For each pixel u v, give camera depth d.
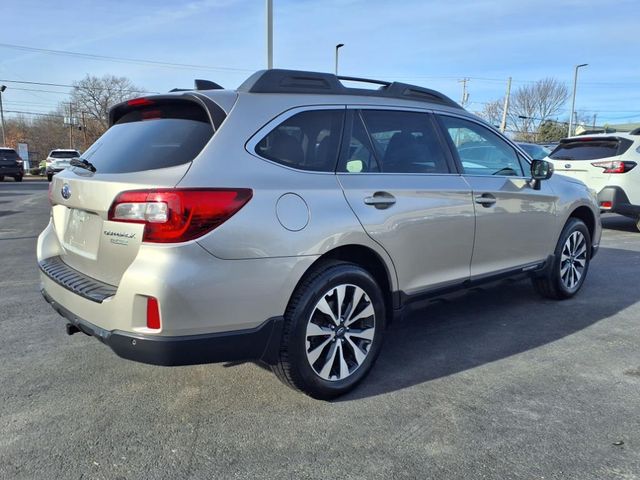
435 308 4.95
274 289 2.72
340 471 2.45
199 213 2.48
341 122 3.24
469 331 4.32
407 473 2.43
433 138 3.77
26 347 3.89
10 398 3.11
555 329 4.38
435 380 3.40
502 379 3.42
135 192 2.52
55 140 78.25
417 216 3.42
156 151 2.81
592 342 4.09
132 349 2.52
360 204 3.11
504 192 4.11
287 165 2.91
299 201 2.84
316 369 3.00
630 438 2.73
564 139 10.20
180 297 2.44
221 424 2.85
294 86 3.17
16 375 3.42
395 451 2.61
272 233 2.69
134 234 2.53
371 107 3.43
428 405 3.07
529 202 4.39
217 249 2.53
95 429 2.79
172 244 2.45
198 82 3.30
